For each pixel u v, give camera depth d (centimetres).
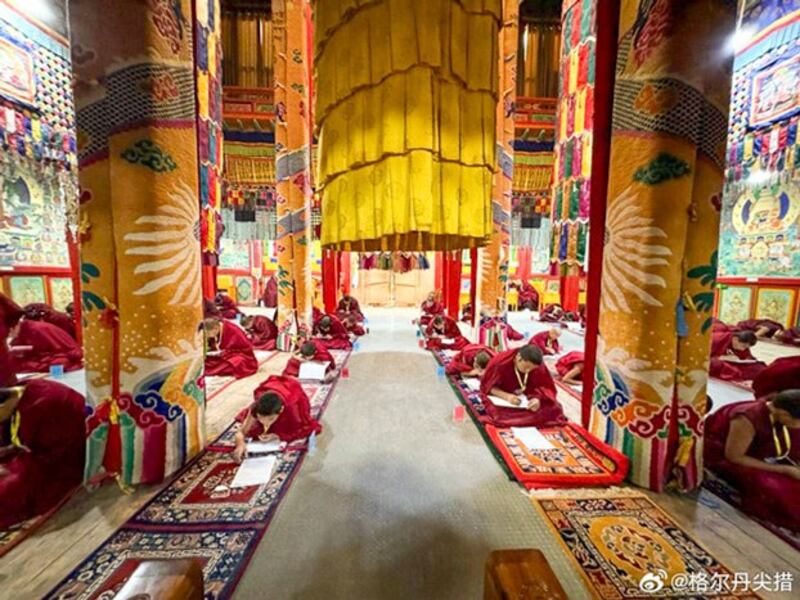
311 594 121
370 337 600
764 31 536
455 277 729
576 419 278
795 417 165
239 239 905
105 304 178
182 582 65
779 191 539
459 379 360
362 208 120
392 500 173
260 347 518
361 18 118
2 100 471
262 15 843
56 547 140
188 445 201
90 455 176
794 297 527
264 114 840
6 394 162
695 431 184
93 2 167
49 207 539
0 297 271
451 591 124
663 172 173
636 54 180
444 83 117
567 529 154
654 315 180
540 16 861
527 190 908
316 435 241
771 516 159
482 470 201
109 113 172
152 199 180
